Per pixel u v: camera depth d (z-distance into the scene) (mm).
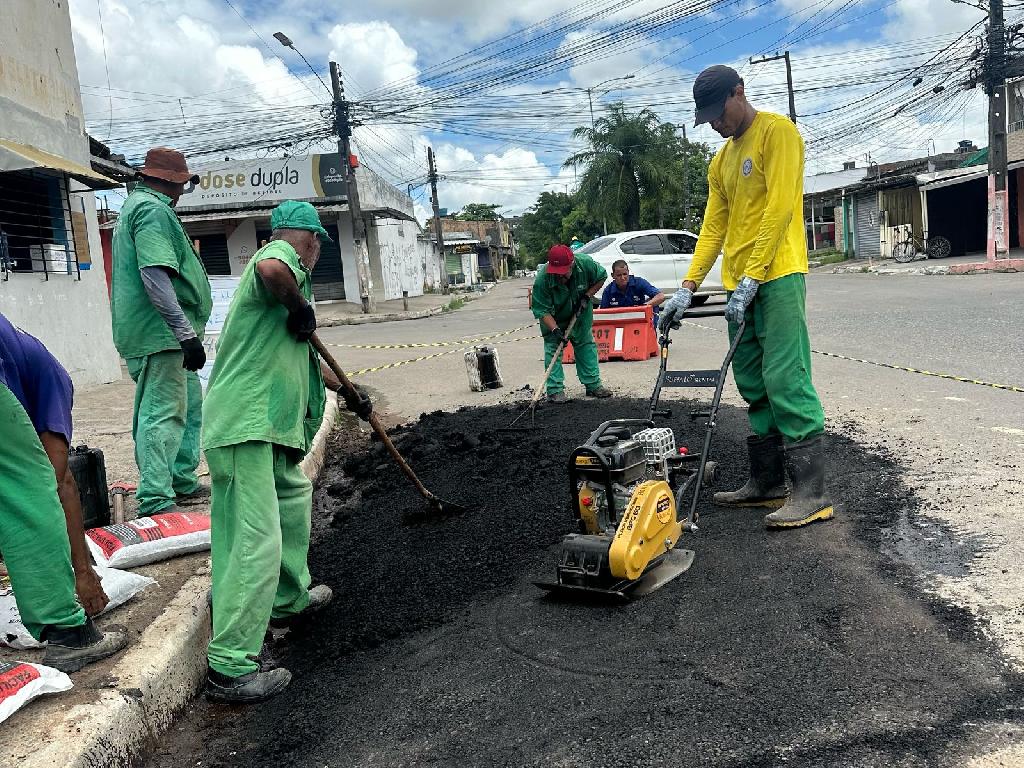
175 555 3926
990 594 3006
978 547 3418
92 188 10375
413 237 40312
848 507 4090
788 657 2748
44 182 9727
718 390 3889
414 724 2641
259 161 26469
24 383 2801
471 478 5352
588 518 3486
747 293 3771
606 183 39562
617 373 8938
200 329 4617
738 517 4172
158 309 4086
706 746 2328
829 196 39562
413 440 6559
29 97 9352
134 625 3180
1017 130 27359
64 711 2533
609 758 2330
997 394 6074
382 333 17969
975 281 17531
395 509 4965
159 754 2691
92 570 3037
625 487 3447
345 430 7531
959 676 2527
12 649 3047
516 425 6727
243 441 2982
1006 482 4137
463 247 55125
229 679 2949
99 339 10992
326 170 26500
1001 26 20672
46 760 2277
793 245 3824
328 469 6301
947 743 2223
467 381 9336
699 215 45250
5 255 8805
